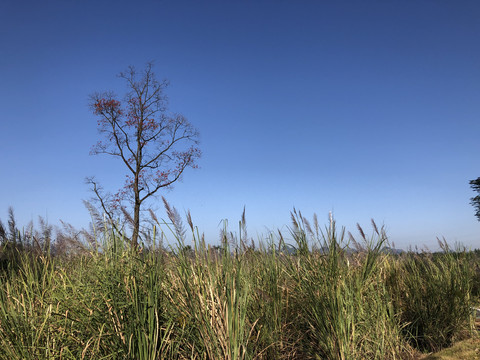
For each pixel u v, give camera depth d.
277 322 4.55
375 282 5.48
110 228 3.63
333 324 4.32
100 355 3.06
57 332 3.24
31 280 3.80
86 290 3.45
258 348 4.07
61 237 3.95
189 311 3.51
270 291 4.62
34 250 4.36
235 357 3.20
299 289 5.00
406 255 7.47
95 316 3.22
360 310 4.74
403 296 6.39
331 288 4.47
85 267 4.02
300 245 5.19
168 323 3.35
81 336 3.21
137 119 22.53
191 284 3.55
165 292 3.65
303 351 4.71
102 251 3.65
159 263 3.52
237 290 3.40
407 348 5.40
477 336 5.89
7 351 2.93
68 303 3.40
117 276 3.31
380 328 4.91
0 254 4.30
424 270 6.86
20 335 3.05
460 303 5.96
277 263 5.16
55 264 4.28
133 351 2.99
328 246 5.00
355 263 5.49
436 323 5.81
